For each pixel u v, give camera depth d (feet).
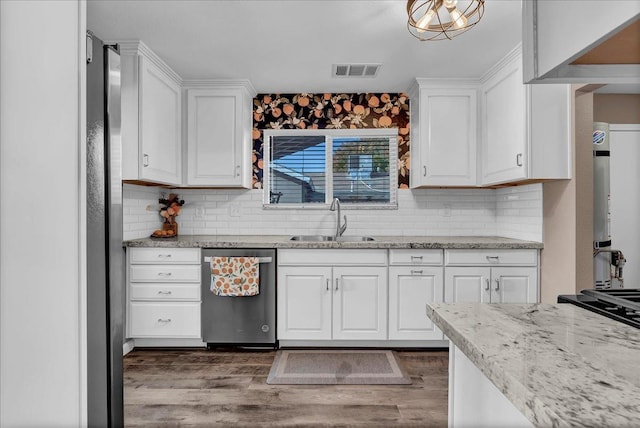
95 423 3.78
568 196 8.91
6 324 1.94
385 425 6.75
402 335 10.19
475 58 9.66
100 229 3.84
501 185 11.00
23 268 2.06
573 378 1.98
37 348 2.16
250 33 8.46
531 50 2.54
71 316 2.45
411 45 8.98
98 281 3.81
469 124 11.00
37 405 2.15
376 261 10.17
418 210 12.41
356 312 10.20
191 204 12.53
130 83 8.93
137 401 7.59
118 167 4.08
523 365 2.15
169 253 10.21
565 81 2.71
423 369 9.12
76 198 2.52
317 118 12.51
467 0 7.05
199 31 8.39
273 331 10.18
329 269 10.19
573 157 8.75
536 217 10.18
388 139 12.58
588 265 8.64
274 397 7.74
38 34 2.17
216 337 10.23
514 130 9.29
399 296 10.18
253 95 12.37
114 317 4.00
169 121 10.53
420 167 11.07
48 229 2.25
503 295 10.05
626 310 3.22
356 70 10.52
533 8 2.52
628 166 10.68
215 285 9.96
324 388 8.13
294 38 8.68
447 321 3.09
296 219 12.52
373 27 8.17
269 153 12.65
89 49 3.72
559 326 2.93
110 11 7.57
